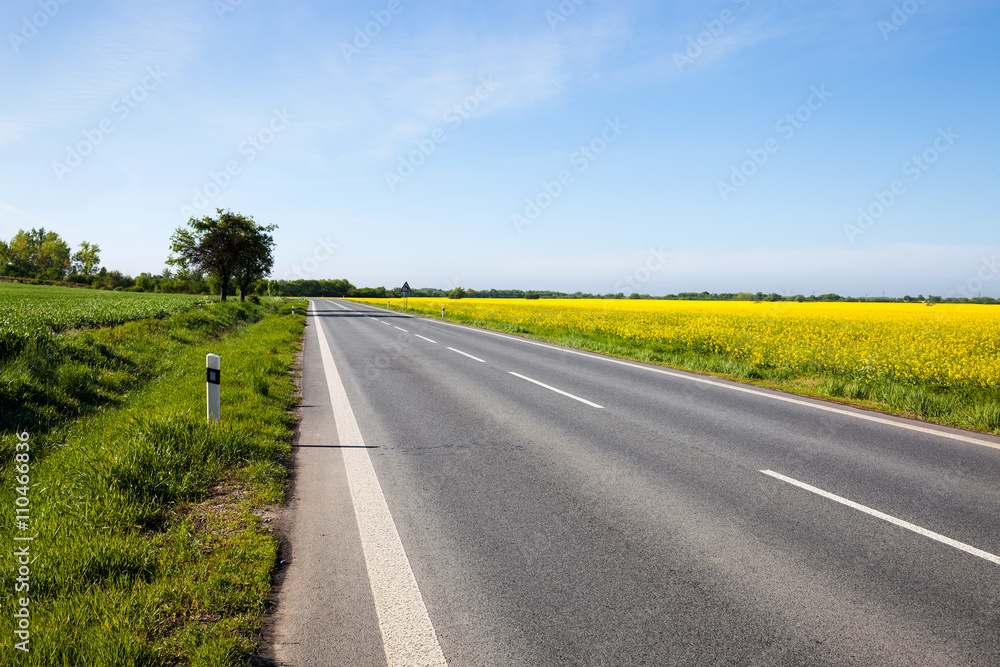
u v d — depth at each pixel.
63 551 3.07
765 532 3.68
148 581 2.95
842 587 3.00
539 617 2.73
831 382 9.25
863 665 2.37
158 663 2.30
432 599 2.88
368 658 2.41
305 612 2.76
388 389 8.99
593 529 3.73
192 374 9.05
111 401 7.28
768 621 2.70
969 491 4.43
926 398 7.63
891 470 4.95
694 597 2.91
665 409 7.52
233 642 2.43
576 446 5.70
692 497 4.30
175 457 4.55
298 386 9.30
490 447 5.66
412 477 4.75
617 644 2.52
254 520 3.77
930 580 3.08
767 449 5.61
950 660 2.41
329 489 4.46
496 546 3.48
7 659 2.22
